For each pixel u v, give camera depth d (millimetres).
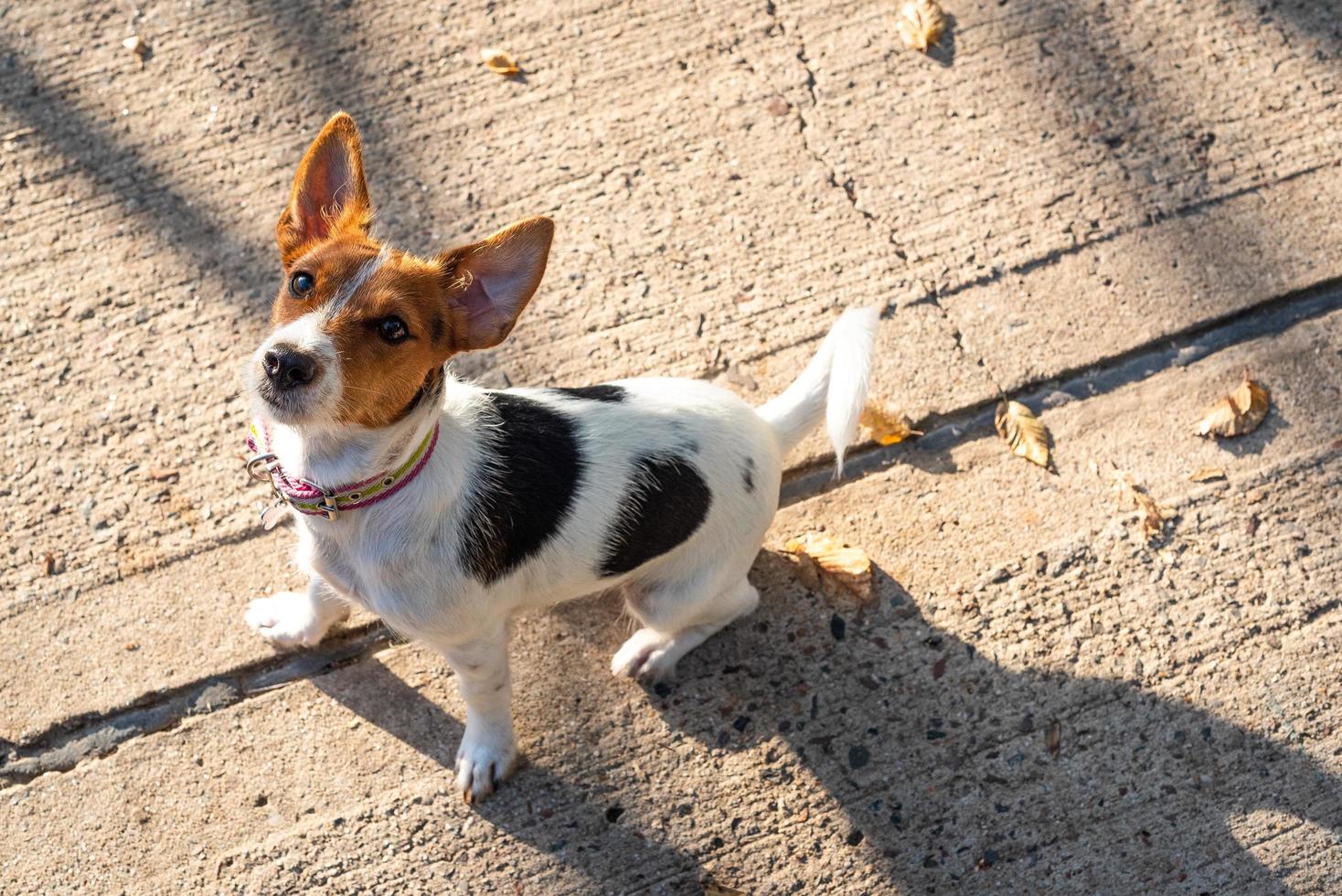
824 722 1628
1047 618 1663
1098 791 1610
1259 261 1783
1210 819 1602
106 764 1589
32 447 1679
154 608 1636
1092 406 1738
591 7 1869
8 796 1576
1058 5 1880
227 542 1658
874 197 1803
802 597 1668
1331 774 1615
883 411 1718
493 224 1778
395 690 1626
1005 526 1694
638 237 1781
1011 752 1621
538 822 1590
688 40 1861
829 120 1832
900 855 1591
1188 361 1754
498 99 1826
